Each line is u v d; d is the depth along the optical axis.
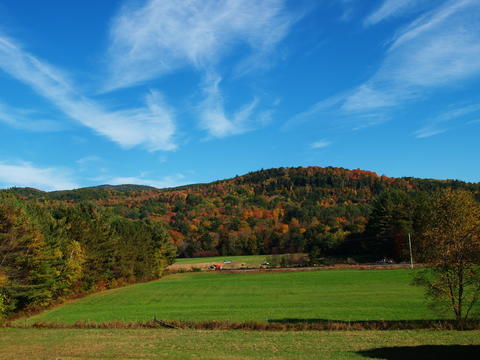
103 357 20.58
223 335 27.02
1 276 39.12
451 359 19.08
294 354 21.00
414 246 33.78
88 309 49.41
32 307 46.84
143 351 21.92
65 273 53.66
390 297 48.62
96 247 66.38
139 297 59.97
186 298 56.84
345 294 52.78
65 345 23.84
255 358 20.16
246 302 49.97
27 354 21.45
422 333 26.45
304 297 52.00
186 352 21.61
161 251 98.94
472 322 28.86
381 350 21.42
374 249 114.81
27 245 43.44
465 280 29.62
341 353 21.02
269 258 116.38
